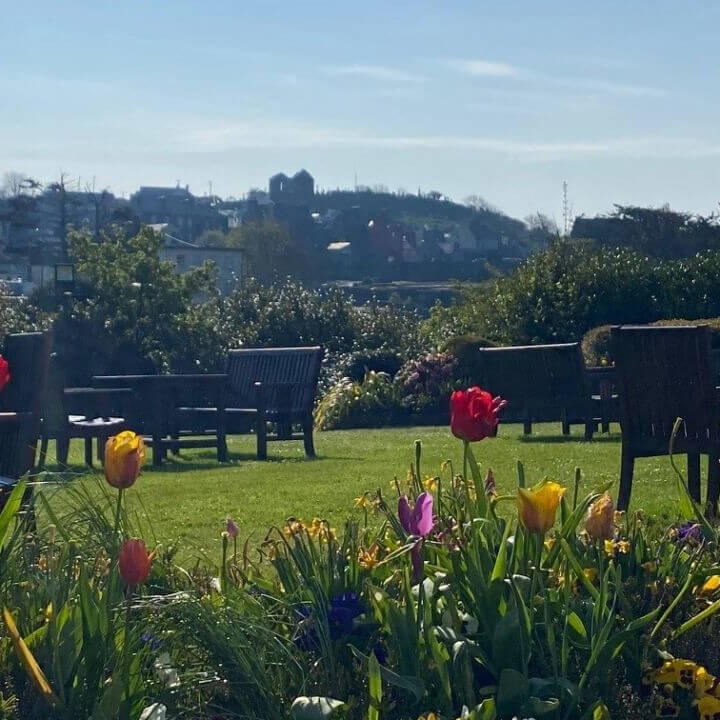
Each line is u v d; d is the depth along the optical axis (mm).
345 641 3537
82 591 3127
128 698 3074
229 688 3250
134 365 29375
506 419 16250
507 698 3217
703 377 7121
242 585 3867
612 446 12844
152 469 11992
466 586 3547
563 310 29125
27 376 6656
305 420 13992
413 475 4281
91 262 29969
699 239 54250
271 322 31188
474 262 89562
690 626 3600
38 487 3666
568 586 3461
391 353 26578
